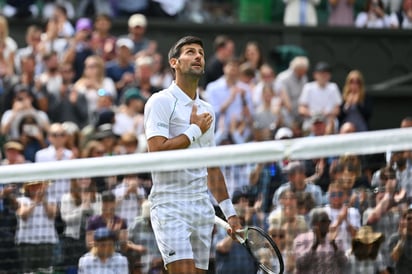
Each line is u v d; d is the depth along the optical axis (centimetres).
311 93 3422
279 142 1798
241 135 3225
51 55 3316
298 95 3466
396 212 2011
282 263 1720
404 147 1822
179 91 1775
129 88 3275
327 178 2109
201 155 1748
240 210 2155
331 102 3438
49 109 3244
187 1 4134
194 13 4162
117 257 1980
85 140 2922
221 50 3541
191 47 1769
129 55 3494
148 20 3850
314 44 3997
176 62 1773
